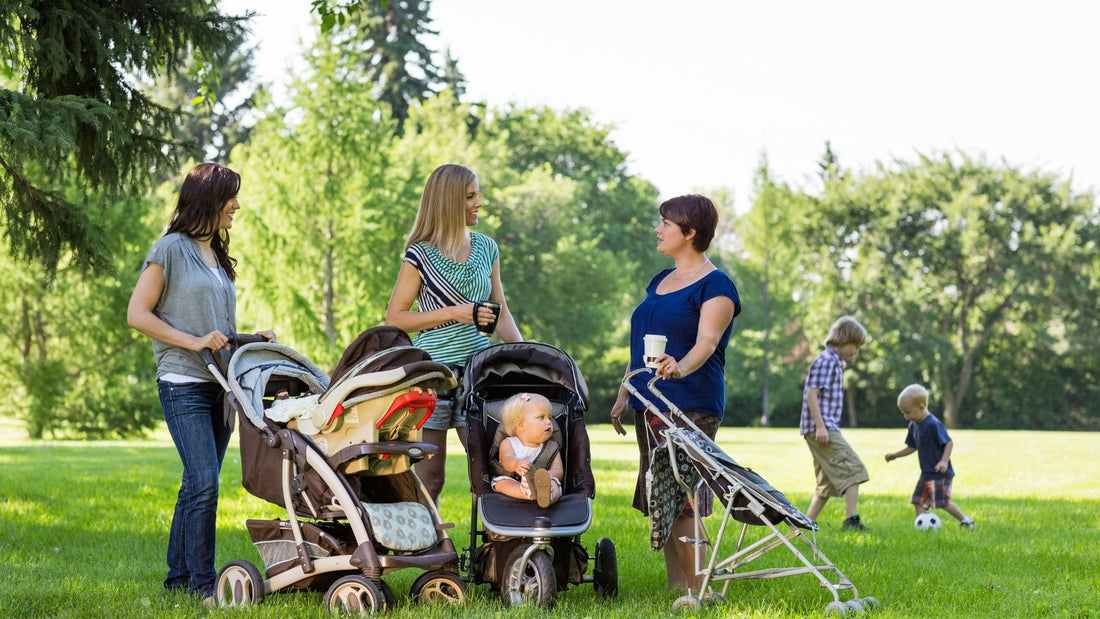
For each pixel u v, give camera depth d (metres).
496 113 66.06
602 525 9.94
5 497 11.84
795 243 66.06
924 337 61.62
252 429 5.98
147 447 24.08
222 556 7.82
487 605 5.90
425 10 62.06
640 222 68.88
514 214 53.44
